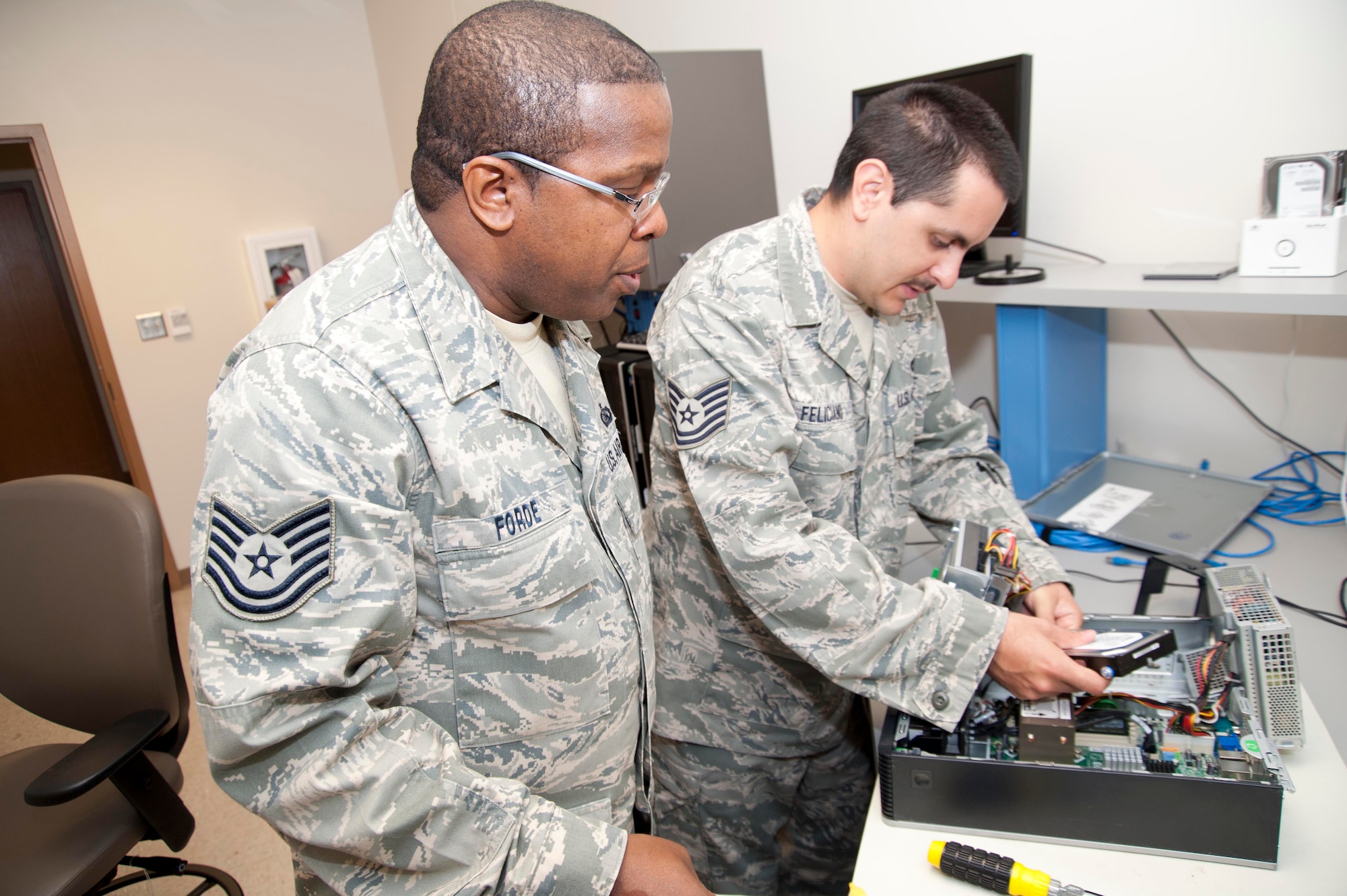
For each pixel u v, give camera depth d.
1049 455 1.53
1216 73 1.43
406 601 0.66
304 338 0.63
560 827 0.69
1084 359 1.60
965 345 1.92
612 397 2.19
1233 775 0.74
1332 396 1.43
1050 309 1.44
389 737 0.65
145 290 3.08
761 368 0.97
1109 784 0.75
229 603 0.59
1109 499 1.49
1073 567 1.30
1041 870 0.76
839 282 1.04
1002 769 0.78
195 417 3.26
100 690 1.30
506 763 0.77
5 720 2.43
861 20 1.90
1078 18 1.56
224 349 3.29
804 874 1.42
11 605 1.32
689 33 2.25
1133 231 1.60
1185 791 0.73
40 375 4.18
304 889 0.79
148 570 1.26
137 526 1.26
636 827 1.03
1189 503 1.45
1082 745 0.82
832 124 2.04
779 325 1.02
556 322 0.85
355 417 0.62
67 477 1.32
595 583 0.78
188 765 2.13
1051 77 1.63
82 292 2.97
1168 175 1.53
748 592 0.96
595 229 0.66
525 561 0.71
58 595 1.29
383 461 0.63
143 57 2.96
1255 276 1.31
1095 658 0.83
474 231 0.68
